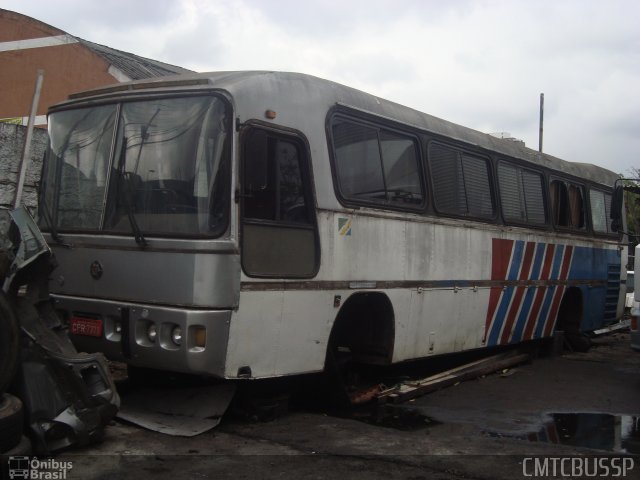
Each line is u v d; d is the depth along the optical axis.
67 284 6.32
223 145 5.65
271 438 5.89
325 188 6.50
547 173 10.87
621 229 10.30
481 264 8.98
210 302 5.49
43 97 16.14
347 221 6.73
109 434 5.69
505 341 9.74
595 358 11.52
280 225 6.00
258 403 6.40
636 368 10.55
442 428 6.57
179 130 5.87
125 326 5.83
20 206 5.36
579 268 11.73
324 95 6.65
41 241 5.26
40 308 5.33
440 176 8.31
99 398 5.31
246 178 5.70
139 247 5.83
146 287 5.77
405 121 7.75
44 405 5.04
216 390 6.20
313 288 6.29
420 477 5.12
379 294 7.18
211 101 5.77
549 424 6.91
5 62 16.41
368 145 7.18
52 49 16.16
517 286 9.85
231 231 5.54
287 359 6.06
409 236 7.62
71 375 5.18
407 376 8.92
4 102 16.34
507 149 9.84
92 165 6.33
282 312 5.98
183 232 5.65
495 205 9.39
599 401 8.09
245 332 5.67
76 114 6.61
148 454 5.29
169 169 5.84
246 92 5.79
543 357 11.34
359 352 7.57
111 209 6.09
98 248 6.09
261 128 5.85
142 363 5.79
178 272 5.60
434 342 8.10
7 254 5.18
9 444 4.61
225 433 5.96
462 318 8.62
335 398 7.06
